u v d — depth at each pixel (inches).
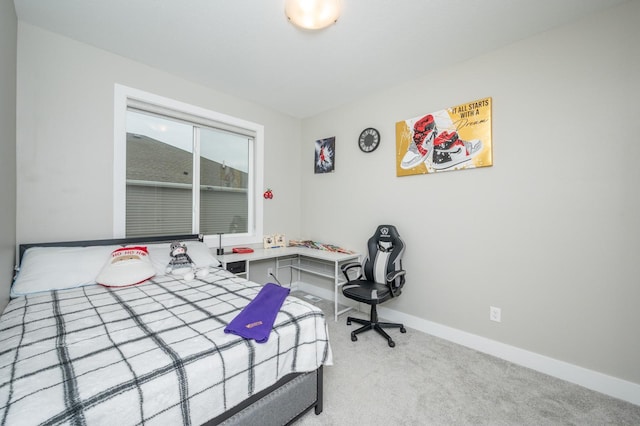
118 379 31.8
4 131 57.7
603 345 67.1
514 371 75.1
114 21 73.5
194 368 36.4
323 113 138.5
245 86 111.3
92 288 68.2
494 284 84.2
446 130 93.3
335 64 93.7
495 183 83.7
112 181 88.5
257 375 43.6
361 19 70.7
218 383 38.4
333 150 132.3
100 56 86.2
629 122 63.7
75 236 82.0
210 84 110.0
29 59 74.3
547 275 75.0
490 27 73.4
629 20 63.4
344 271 110.0
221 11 69.3
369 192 118.0
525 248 78.5
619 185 65.0
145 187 100.0
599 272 67.7
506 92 81.3
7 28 60.3
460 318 91.4
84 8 68.6
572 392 66.3
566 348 72.0
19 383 30.2
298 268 138.2
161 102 99.0
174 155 107.6
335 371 73.9
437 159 95.6
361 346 88.2
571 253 71.4
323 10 62.1
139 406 31.1
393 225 107.6
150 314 52.1
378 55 87.7
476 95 87.1
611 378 65.4
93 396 29.1
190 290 68.1
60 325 46.3
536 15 68.5
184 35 79.3
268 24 74.1
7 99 60.6
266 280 137.3
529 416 58.0
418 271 102.3
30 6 67.6
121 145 90.1
